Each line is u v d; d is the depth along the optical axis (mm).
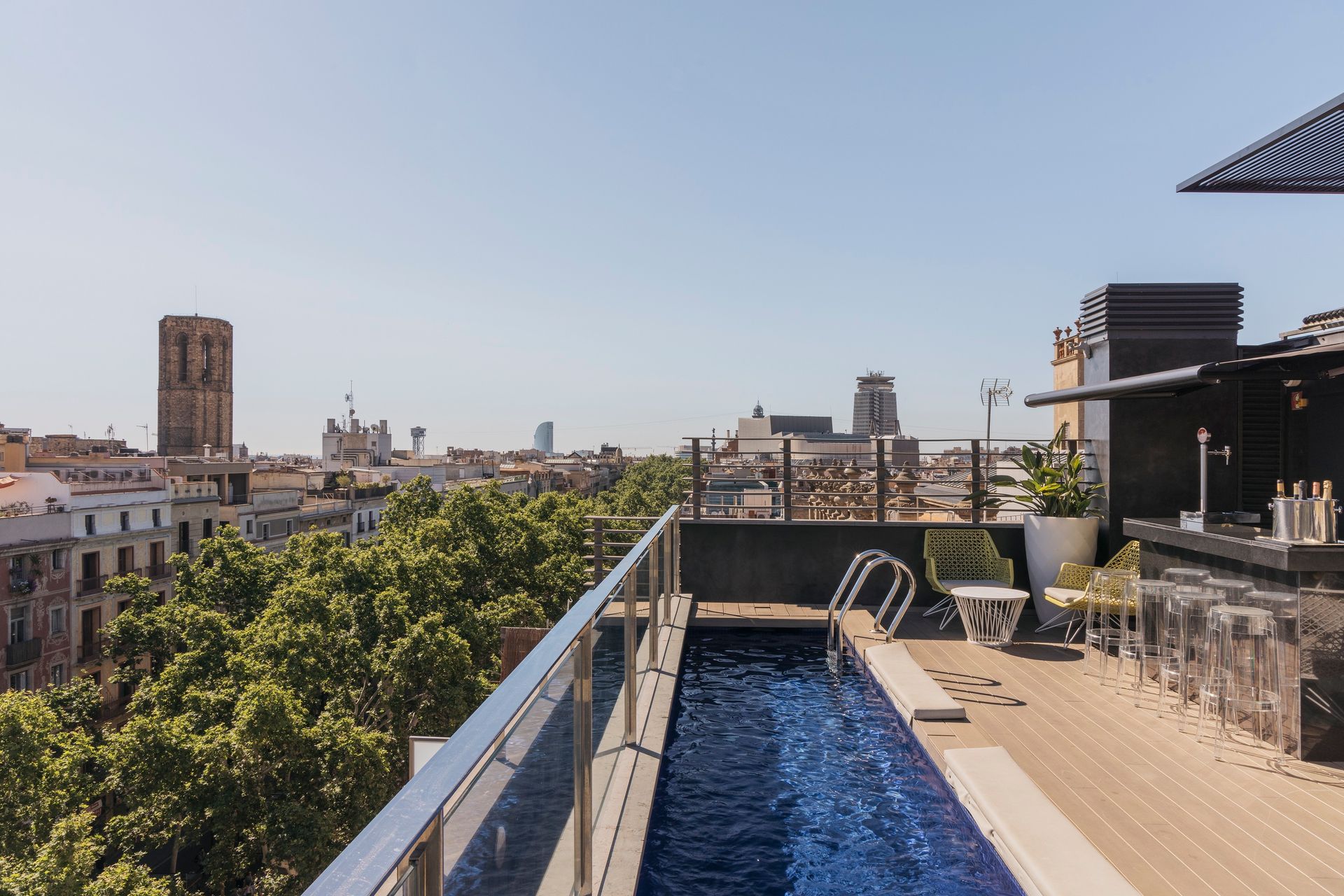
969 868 3781
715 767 5000
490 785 1553
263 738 18422
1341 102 4586
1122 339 8086
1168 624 5660
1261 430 7867
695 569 10086
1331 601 4410
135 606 29109
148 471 46281
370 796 19875
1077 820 3717
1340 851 3391
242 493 55750
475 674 25734
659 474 107812
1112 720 5160
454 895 1288
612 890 2883
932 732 4898
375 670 23281
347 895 800
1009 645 7324
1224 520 6152
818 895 3543
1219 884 3105
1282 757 4426
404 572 27219
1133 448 8070
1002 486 9688
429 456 145250
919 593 9625
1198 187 6383
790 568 9961
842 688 6688
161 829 19094
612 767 3859
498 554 32938
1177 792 4035
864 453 10016
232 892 20266
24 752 17844
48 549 35938
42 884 15102
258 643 22062
